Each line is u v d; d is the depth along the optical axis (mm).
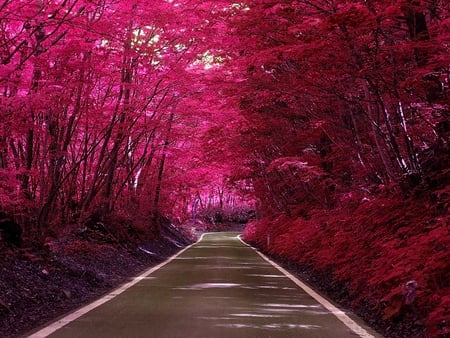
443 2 8102
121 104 15227
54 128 12266
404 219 8680
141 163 25016
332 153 15664
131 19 12656
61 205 16688
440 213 8086
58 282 10352
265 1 9422
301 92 11547
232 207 85375
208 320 7340
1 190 10102
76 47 10125
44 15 8867
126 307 8586
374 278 7438
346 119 13328
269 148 21062
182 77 15867
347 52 8617
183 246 34156
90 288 11320
